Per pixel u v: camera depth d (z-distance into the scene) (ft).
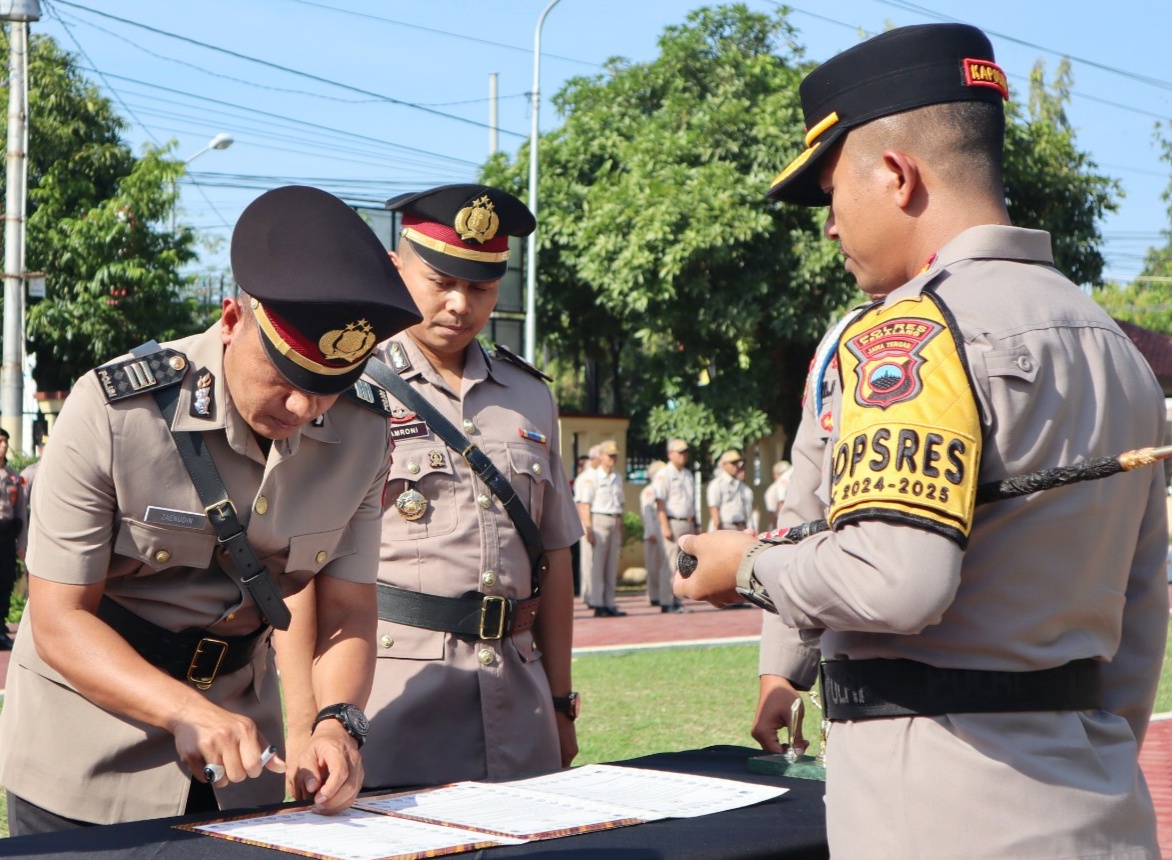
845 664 5.65
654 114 57.36
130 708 6.62
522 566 9.92
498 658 9.61
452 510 9.64
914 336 5.33
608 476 44.60
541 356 61.36
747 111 54.85
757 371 55.16
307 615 8.15
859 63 5.93
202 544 7.21
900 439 5.11
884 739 5.45
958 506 4.99
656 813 6.52
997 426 5.23
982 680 5.32
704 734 21.13
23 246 44.29
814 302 53.16
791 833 6.27
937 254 5.75
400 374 9.91
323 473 7.48
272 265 6.51
